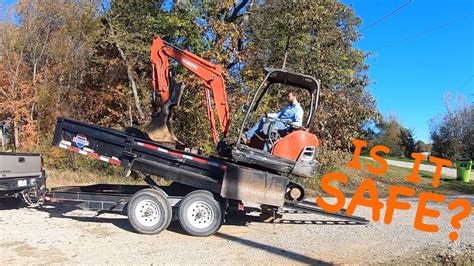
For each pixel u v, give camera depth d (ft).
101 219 30.76
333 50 60.34
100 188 34.04
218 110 30.04
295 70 58.54
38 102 69.87
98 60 67.56
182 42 63.05
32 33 71.56
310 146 28.12
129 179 52.44
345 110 59.21
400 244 26.20
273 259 22.16
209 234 26.71
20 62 70.23
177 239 25.94
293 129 28.86
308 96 54.08
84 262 20.86
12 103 67.51
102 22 68.69
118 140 28.86
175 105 30.91
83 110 71.51
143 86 65.00
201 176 27.58
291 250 24.03
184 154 27.89
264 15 65.72
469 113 151.53
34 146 64.85
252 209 32.17
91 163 56.85
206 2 61.26
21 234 25.95
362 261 22.33
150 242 25.00
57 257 21.62
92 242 24.57
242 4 67.21
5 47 70.54
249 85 58.23
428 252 24.53
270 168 27.84
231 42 61.21
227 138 29.71
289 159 27.76
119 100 68.18
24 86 68.95
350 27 67.62
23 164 31.37
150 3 66.90
